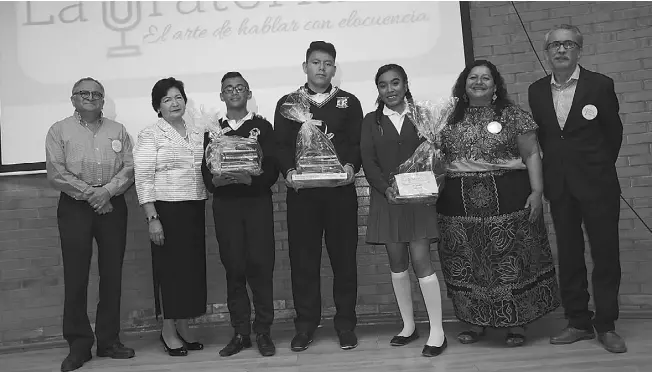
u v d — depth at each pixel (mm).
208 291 3578
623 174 3438
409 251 2721
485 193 2559
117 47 3615
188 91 3590
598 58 3498
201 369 2539
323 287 3535
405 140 2592
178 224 2799
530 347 2607
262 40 3598
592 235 2564
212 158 2596
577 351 2494
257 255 2750
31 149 3551
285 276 3576
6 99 3580
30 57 3605
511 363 2354
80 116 2895
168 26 3619
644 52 3441
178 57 3604
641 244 3387
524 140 2559
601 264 2562
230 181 2627
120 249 2869
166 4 3631
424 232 2539
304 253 2783
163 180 2807
